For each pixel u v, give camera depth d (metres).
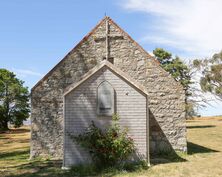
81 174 12.50
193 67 44.72
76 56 17.69
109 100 13.84
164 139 17.09
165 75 17.39
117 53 17.61
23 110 44.91
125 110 13.82
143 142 13.67
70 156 13.71
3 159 17.52
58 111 17.48
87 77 13.93
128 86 13.90
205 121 54.50
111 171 12.68
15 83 45.06
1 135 35.16
